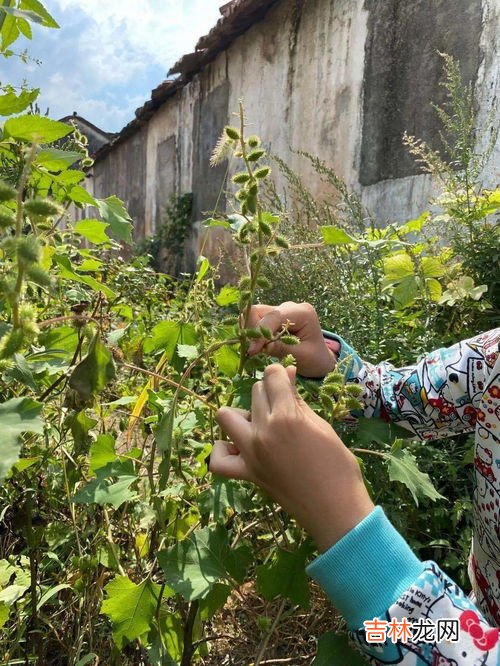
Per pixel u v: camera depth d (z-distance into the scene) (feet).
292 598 3.51
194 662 4.81
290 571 3.50
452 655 2.57
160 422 3.39
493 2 12.05
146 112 31.37
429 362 4.50
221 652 5.19
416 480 3.51
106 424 6.69
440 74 13.38
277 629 4.87
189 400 4.51
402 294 6.81
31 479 4.70
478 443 3.90
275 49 19.85
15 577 5.31
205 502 3.47
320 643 3.09
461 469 6.72
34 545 4.59
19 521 4.75
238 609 5.51
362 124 15.78
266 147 20.63
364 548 2.64
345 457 2.72
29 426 2.26
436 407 4.36
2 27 3.53
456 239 8.46
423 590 2.68
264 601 4.94
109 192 40.68
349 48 16.22
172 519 4.18
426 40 13.71
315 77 17.85
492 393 3.74
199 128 26.14
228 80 23.26
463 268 8.13
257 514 4.42
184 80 26.61
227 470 2.89
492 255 8.01
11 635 4.91
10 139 3.38
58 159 3.34
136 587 3.74
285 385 2.80
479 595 4.27
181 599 4.09
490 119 10.11
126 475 3.83
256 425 2.74
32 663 4.70
